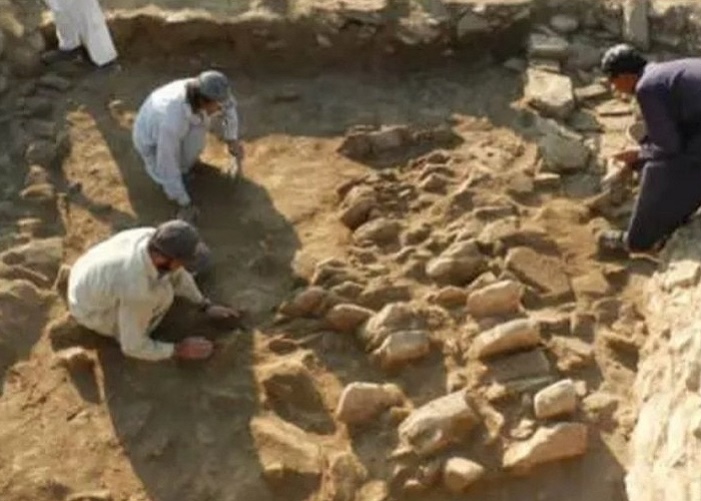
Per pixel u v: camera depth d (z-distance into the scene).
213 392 5.40
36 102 6.88
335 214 6.26
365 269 5.88
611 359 5.48
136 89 7.03
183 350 5.47
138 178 6.45
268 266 5.97
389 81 7.17
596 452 5.05
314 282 5.84
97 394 5.42
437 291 5.73
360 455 5.12
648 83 5.34
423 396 5.32
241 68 7.22
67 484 5.09
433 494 5.01
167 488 5.08
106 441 5.25
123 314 5.30
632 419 5.15
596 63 7.09
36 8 7.32
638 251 5.84
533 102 6.81
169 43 7.21
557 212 6.16
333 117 6.89
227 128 6.27
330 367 5.50
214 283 5.90
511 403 5.21
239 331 5.66
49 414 5.35
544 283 5.78
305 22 7.18
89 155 6.58
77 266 5.43
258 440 5.21
